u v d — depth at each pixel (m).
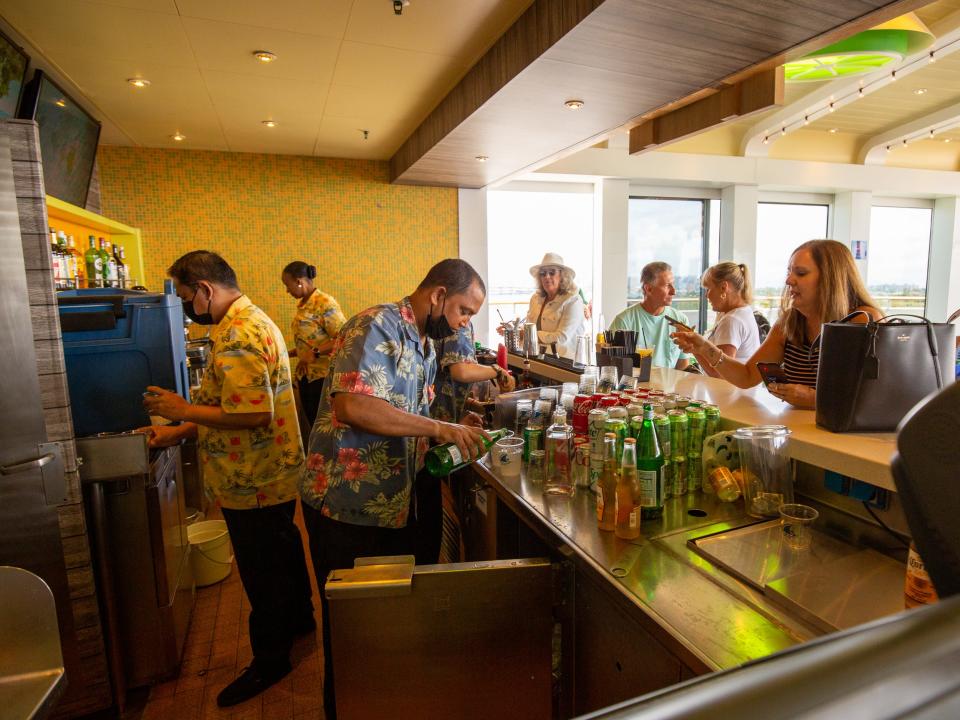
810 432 1.34
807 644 0.19
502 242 5.89
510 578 1.23
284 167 4.84
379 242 5.16
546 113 3.10
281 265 4.89
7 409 1.61
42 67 2.92
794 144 6.48
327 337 4.10
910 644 0.18
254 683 1.96
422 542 1.91
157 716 1.89
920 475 0.32
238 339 1.78
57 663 1.00
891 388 1.26
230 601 2.61
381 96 3.46
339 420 1.44
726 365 2.05
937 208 7.48
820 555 1.15
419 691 1.24
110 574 1.86
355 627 1.20
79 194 3.24
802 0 1.95
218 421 1.75
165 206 4.55
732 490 1.42
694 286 6.61
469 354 2.25
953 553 0.30
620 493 1.25
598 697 1.22
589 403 1.61
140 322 1.88
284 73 3.06
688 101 3.09
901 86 5.10
